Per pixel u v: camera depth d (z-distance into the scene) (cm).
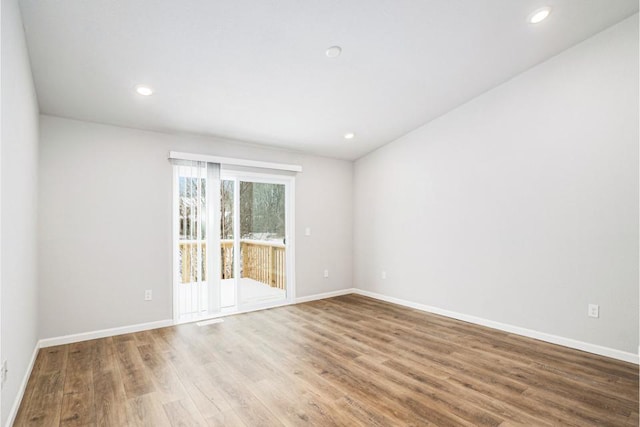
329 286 535
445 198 418
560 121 316
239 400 220
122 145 363
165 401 219
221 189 447
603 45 290
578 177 304
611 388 232
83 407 212
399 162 481
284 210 497
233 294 497
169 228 387
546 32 283
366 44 273
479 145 381
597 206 293
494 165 367
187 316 398
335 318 411
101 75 275
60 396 226
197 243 405
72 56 250
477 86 361
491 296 370
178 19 225
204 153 418
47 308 318
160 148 386
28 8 204
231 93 324
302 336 346
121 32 231
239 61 277
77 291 332
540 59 323
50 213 321
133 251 363
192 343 326
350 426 191
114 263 352
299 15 233
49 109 316
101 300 344
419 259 452
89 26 223
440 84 349
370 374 257
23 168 228
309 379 249
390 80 331
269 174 473
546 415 200
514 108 350
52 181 323
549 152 323
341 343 324
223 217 448
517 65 329
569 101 310
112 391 232
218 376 254
